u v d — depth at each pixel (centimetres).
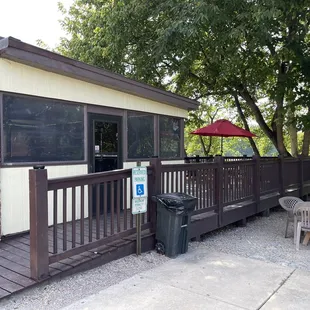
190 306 289
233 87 1139
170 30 731
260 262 418
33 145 463
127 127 624
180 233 434
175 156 756
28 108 456
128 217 553
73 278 337
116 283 337
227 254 452
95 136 559
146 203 425
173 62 982
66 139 510
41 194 308
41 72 467
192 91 1280
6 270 327
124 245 408
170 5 773
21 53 412
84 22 1174
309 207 491
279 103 1002
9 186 434
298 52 857
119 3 886
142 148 660
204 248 484
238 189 626
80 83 526
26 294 295
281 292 324
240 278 360
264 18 656
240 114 1377
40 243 307
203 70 1159
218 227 561
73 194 345
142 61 955
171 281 346
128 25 889
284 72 1006
